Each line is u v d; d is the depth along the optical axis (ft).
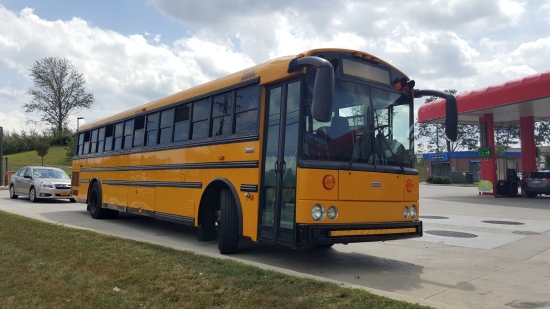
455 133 23.72
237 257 24.20
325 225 19.65
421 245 29.22
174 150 30.42
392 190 22.11
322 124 20.74
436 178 153.17
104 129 43.55
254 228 22.29
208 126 27.22
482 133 83.30
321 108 17.84
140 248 23.85
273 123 22.31
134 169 36.04
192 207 27.73
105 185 41.24
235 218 24.54
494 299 17.06
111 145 41.24
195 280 17.67
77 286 16.96
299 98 20.63
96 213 42.09
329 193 19.97
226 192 24.90
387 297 15.75
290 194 20.48
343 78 21.72
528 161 82.07
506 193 82.74
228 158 24.80
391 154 22.79
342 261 23.94
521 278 20.48
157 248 23.86
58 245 24.59
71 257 21.68
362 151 21.61
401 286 18.92
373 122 22.33
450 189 113.50
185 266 19.81
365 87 22.45
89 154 46.26
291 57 21.47
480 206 60.59
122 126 39.55
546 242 30.55
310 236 19.26
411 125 24.30
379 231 21.21
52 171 64.95
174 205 29.86
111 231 34.63
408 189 22.94
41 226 31.32
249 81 23.84
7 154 211.41
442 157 182.09
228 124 25.39
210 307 14.75
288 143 21.06
